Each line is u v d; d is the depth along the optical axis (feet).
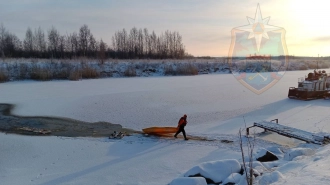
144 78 119.96
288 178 18.01
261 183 18.86
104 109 57.47
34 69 107.76
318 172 18.03
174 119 51.39
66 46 182.39
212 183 22.16
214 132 42.68
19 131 43.78
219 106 60.64
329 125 44.19
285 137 39.11
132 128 46.78
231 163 23.36
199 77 126.62
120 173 28.02
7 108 58.34
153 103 62.64
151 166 29.78
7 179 26.91
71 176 27.50
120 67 133.08
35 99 66.33
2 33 167.32
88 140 39.58
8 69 107.34
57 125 47.62
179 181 21.21
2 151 34.58
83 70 116.57
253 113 54.60
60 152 34.58
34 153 34.17
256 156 27.17
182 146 36.42
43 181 26.40
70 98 66.85
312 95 67.46
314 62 206.28
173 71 138.31
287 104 62.69
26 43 174.81
